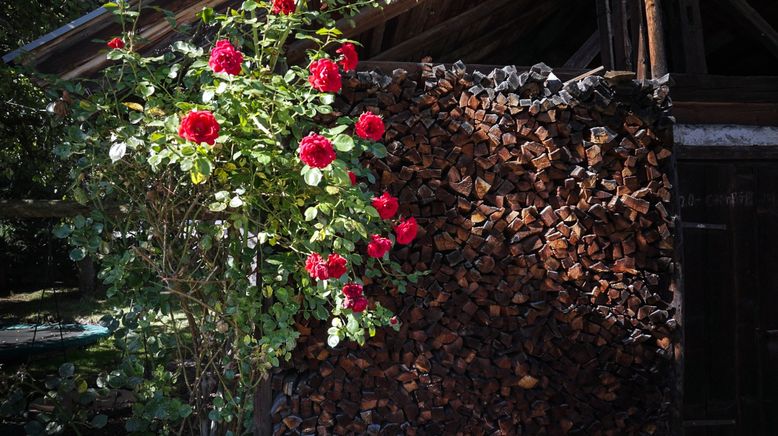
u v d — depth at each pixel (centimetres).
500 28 667
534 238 413
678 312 423
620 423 421
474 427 412
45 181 667
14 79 629
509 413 414
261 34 398
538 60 741
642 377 423
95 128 367
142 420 387
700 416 504
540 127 411
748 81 522
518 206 415
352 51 367
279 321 363
